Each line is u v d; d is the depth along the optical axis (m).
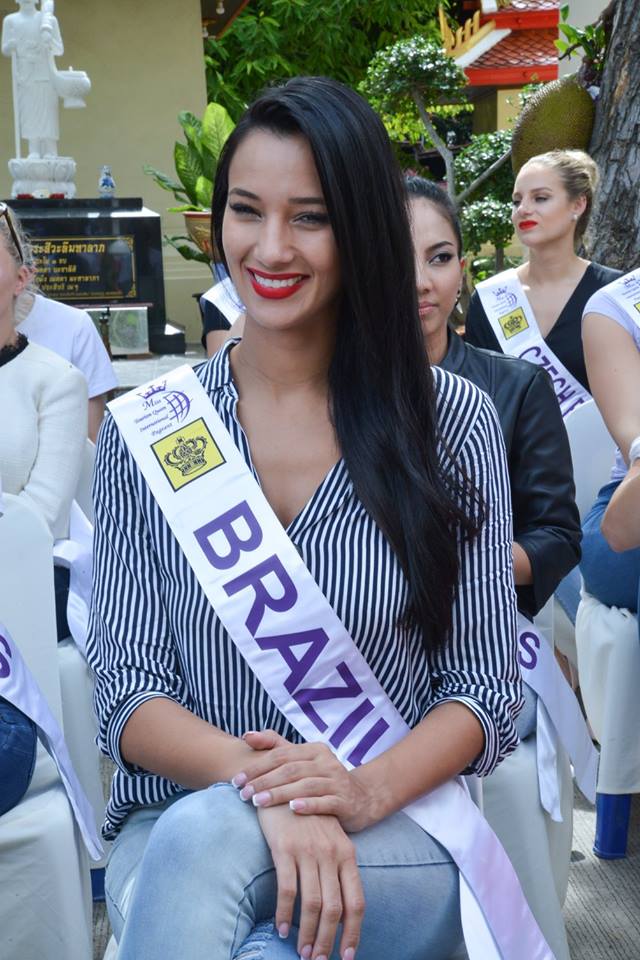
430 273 2.64
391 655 1.74
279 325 1.74
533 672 2.42
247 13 18.94
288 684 1.71
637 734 2.85
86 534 2.95
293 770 1.56
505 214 10.15
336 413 1.77
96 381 3.96
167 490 1.78
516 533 2.57
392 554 1.73
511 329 4.12
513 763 2.34
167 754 1.68
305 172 1.67
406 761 1.65
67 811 2.13
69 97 9.62
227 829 1.51
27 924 2.09
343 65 19.14
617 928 2.71
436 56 10.42
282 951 1.48
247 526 1.75
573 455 3.22
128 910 1.52
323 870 1.51
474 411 1.83
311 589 1.72
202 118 11.99
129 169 11.98
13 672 2.17
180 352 9.62
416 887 1.61
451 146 11.71
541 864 2.33
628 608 2.88
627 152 4.82
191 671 1.76
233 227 1.74
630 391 2.93
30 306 3.69
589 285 4.12
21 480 2.85
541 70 17.30
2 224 2.96
